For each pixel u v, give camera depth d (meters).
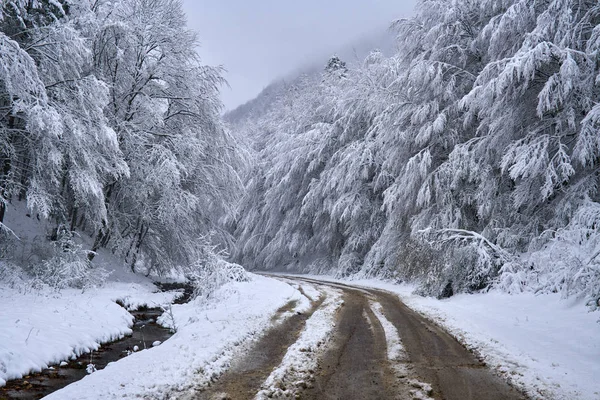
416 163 18.14
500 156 15.17
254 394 4.77
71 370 6.45
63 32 11.44
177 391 4.80
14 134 12.01
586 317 8.04
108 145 13.43
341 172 26.81
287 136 39.62
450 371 5.63
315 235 33.56
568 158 11.95
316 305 12.47
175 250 19.69
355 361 6.15
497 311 10.41
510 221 15.23
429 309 11.52
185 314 11.23
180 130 18.69
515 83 12.95
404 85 19.80
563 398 4.45
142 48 16.47
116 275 16.48
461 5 17.81
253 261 41.31
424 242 17.03
